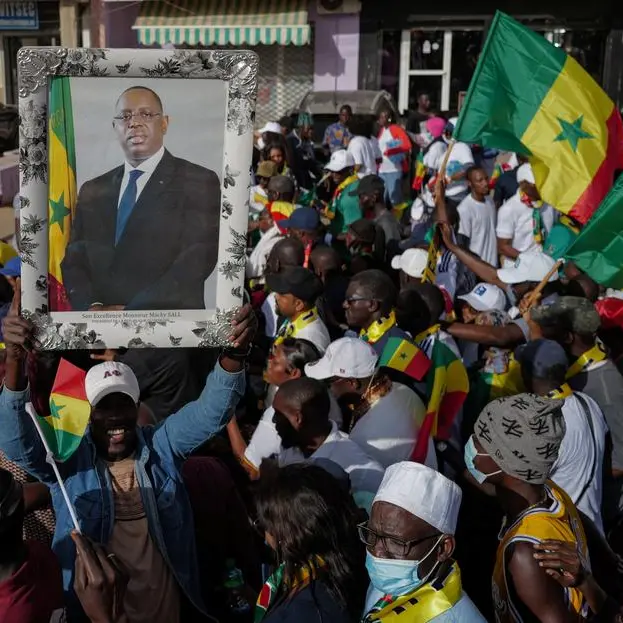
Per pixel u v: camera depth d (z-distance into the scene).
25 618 2.53
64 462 2.99
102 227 2.65
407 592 2.61
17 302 2.74
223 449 5.02
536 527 2.81
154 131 2.62
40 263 2.61
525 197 8.53
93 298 2.69
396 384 4.22
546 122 5.75
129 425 3.05
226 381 3.01
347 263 7.62
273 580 2.90
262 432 4.33
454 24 20.38
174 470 3.15
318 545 2.71
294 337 4.99
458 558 4.63
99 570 2.47
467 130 5.93
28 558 2.59
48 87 2.52
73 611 2.96
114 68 2.54
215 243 2.73
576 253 5.13
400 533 2.59
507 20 5.82
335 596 2.69
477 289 5.70
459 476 4.69
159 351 4.66
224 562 3.75
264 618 2.69
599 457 3.93
